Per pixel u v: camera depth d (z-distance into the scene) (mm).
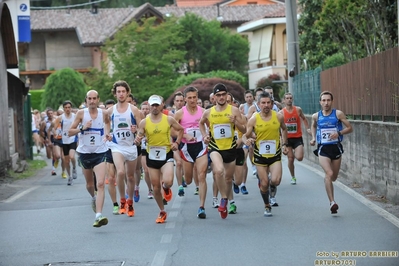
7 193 46188
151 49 122812
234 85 109438
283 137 32000
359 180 41469
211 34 142250
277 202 35625
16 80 72812
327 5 64875
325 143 31891
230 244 25297
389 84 36625
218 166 30391
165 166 30406
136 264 22703
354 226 28016
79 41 166500
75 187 49469
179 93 40344
